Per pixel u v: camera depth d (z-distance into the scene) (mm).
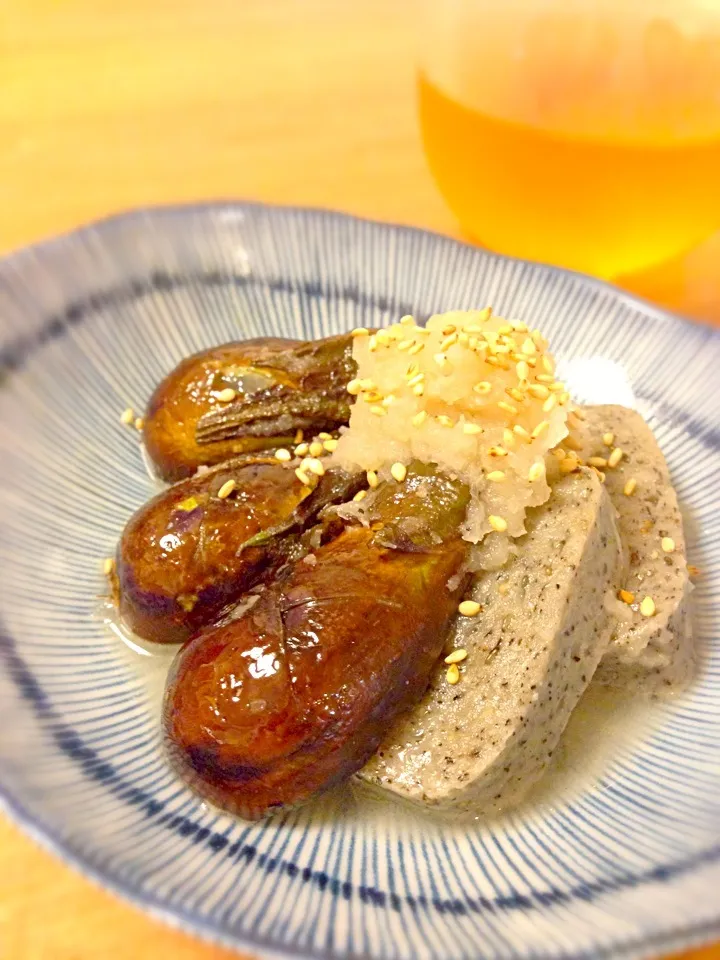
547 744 125
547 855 115
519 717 119
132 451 159
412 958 89
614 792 126
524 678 121
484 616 128
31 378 151
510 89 164
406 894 106
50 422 151
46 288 156
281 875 106
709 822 111
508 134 161
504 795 121
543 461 130
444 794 117
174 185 210
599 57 163
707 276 201
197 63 249
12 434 145
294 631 112
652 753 131
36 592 132
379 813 121
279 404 142
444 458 126
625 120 157
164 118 229
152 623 130
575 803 126
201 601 127
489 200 179
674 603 135
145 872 94
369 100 243
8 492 139
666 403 166
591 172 161
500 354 132
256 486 130
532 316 176
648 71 159
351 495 130
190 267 172
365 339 144
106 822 101
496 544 128
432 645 120
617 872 107
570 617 125
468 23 172
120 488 154
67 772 107
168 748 116
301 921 95
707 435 161
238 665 110
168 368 168
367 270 179
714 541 152
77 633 132
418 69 182
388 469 129
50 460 148
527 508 133
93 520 148
